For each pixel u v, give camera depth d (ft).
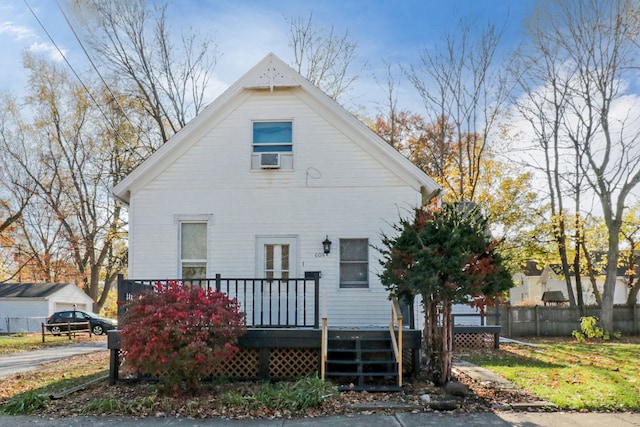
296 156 41.29
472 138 87.25
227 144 41.70
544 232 82.43
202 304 28.66
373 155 41.01
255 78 41.50
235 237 40.78
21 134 110.42
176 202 41.22
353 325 39.32
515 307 75.87
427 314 31.35
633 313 76.48
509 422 23.17
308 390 27.22
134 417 24.90
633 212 82.33
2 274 139.85
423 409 25.58
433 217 31.01
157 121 81.71
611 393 27.73
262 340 32.42
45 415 25.49
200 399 27.25
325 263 40.16
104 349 62.59
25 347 65.98
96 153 106.52
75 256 118.62
